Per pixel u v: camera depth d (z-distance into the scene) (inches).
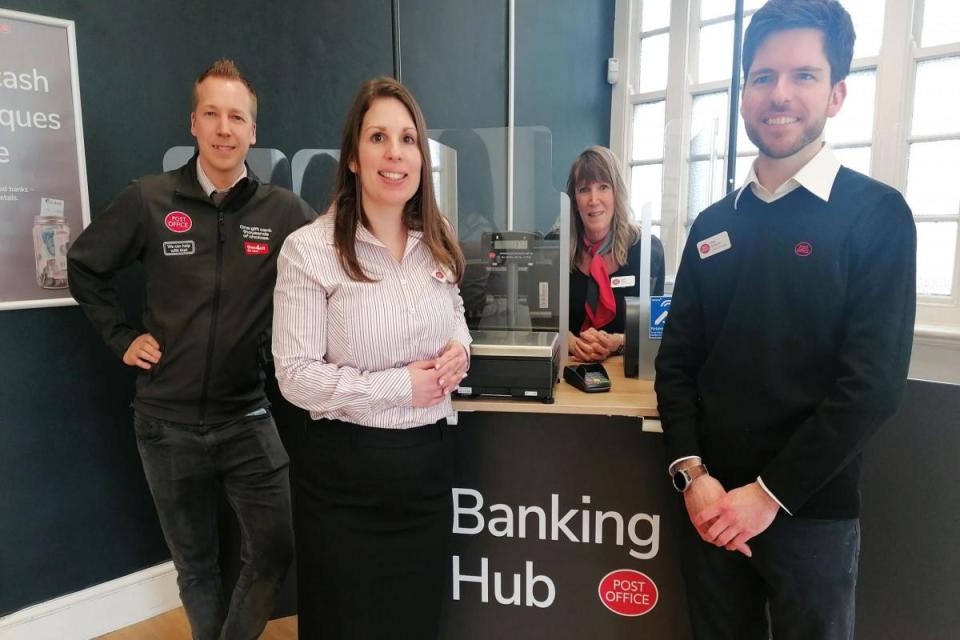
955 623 60.1
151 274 70.4
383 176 48.5
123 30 81.7
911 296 42.8
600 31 161.0
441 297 52.9
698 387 52.3
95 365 83.3
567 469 60.7
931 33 106.4
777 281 46.2
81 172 79.2
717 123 79.3
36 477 79.6
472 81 132.7
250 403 73.4
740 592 51.7
